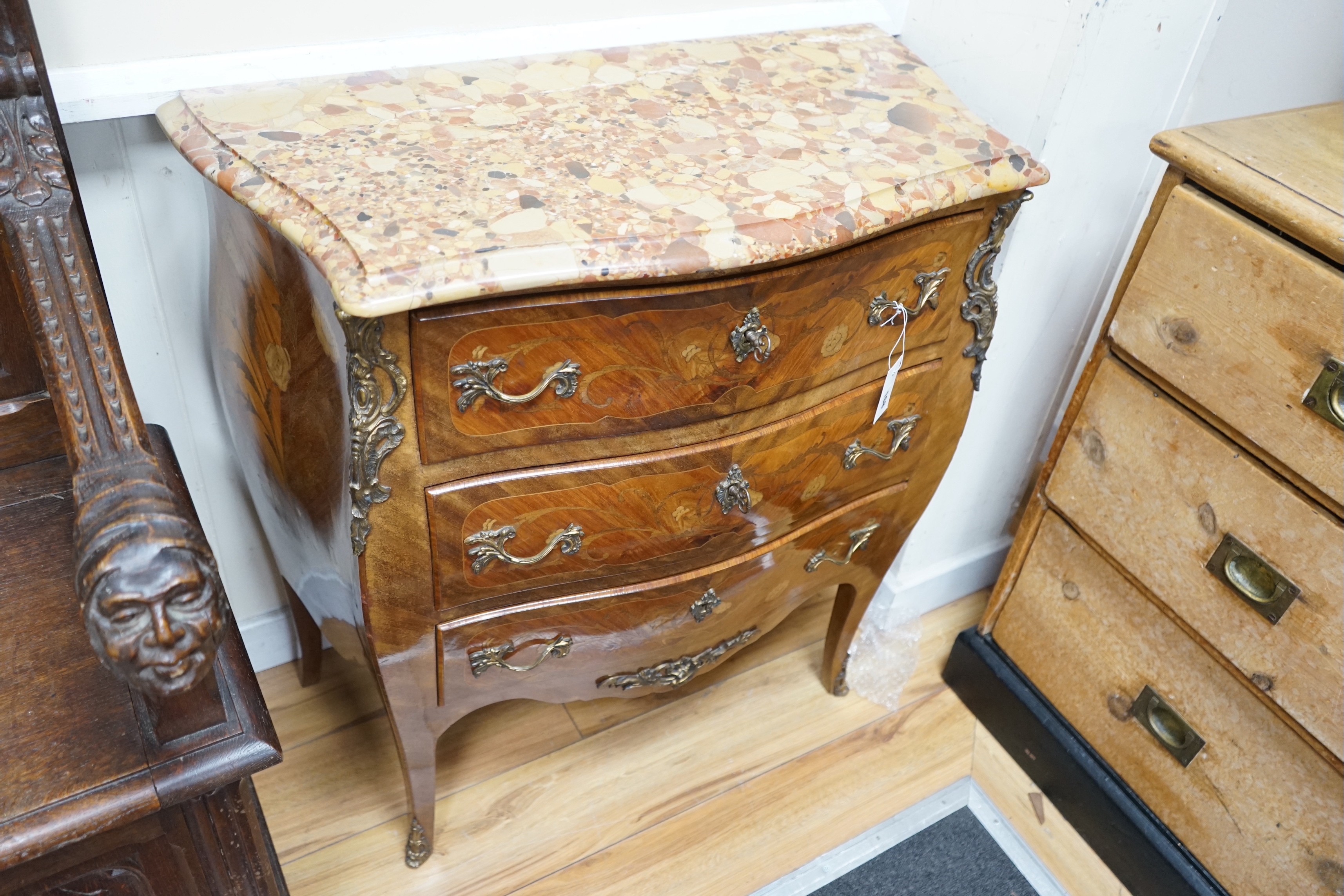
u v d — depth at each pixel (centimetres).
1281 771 105
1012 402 138
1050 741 132
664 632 104
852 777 134
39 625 73
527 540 88
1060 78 106
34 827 61
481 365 75
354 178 77
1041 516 127
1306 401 91
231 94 88
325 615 107
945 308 99
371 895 115
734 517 97
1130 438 111
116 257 98
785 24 116
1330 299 87
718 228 77
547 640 98
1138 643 119
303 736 130
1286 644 100
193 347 108
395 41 97
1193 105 142
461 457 80
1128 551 115
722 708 140
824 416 96
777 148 90
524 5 102
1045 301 128
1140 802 124
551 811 126
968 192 88
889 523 118
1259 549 100
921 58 121
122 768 65
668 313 79
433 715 101
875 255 88
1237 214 94
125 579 56
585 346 78
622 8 108
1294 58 126
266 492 101
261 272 80
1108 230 126
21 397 85
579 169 83
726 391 87
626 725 137
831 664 139
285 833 120
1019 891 124
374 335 69
